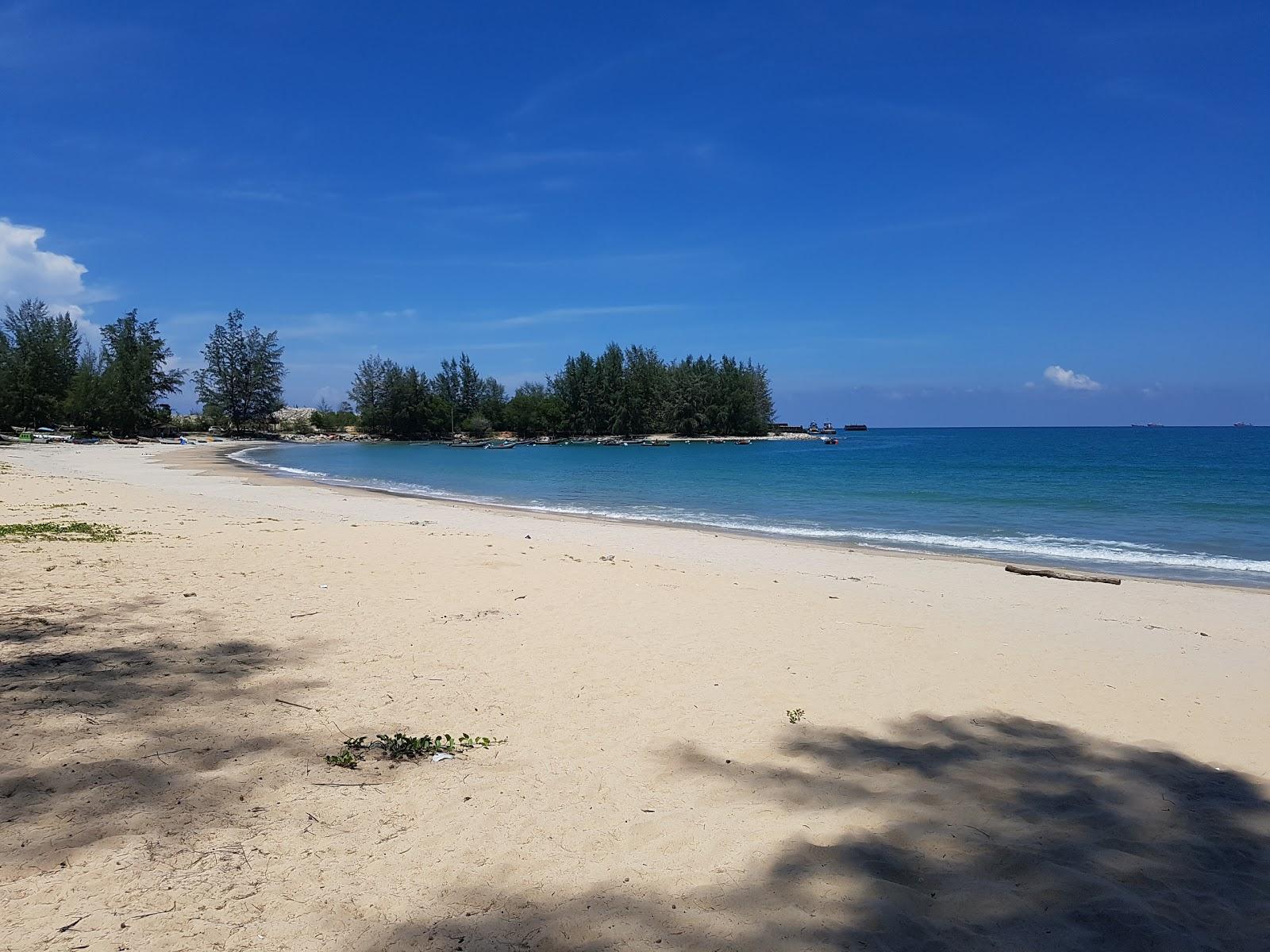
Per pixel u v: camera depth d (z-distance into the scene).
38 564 10.23
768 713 5.98
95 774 4.21
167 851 3.50
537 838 3.89
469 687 6.29
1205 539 18.27
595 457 71.06
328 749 4.85
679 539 17.55
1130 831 4.20
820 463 58.62
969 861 3.81
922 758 5.17
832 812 4.31
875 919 3.24
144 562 10.99
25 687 5.51
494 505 26.17
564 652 7.44
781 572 13.04
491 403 124.81
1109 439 134.75
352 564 11.70
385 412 112.12
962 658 7.78
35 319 71.12
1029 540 18.09
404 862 3.58
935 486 34.66
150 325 80.44
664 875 3.57
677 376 122.81
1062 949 3.10
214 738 4.88
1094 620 9.92
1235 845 4.06
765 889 3.47
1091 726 5.95
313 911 3.13
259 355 100.12
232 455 59.59
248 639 7.26
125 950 2.79
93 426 73.88
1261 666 7.86
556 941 3.01
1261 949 3.14
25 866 3.28
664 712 5.91
